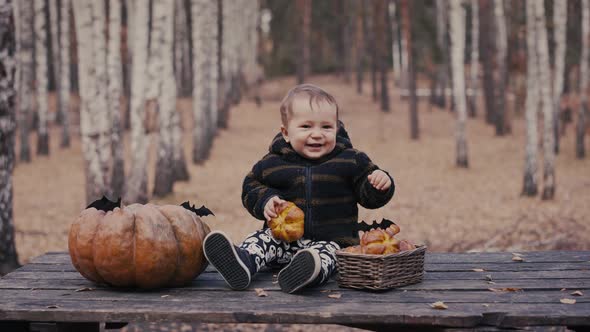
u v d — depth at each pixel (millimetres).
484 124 31969
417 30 37719
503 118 28281
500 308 3312
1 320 3404
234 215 13320
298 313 3238
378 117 34438
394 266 3717
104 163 12375
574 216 12695
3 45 7281
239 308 3336
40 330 3537
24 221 12898
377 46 38344
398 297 3564
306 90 4020
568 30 26969
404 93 42531
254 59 44219
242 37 39781
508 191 16516
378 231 3789
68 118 26547
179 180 18250
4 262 7395
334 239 4004
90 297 3652
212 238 3643
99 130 12352
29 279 4148
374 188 3852
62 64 26188
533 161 15578
